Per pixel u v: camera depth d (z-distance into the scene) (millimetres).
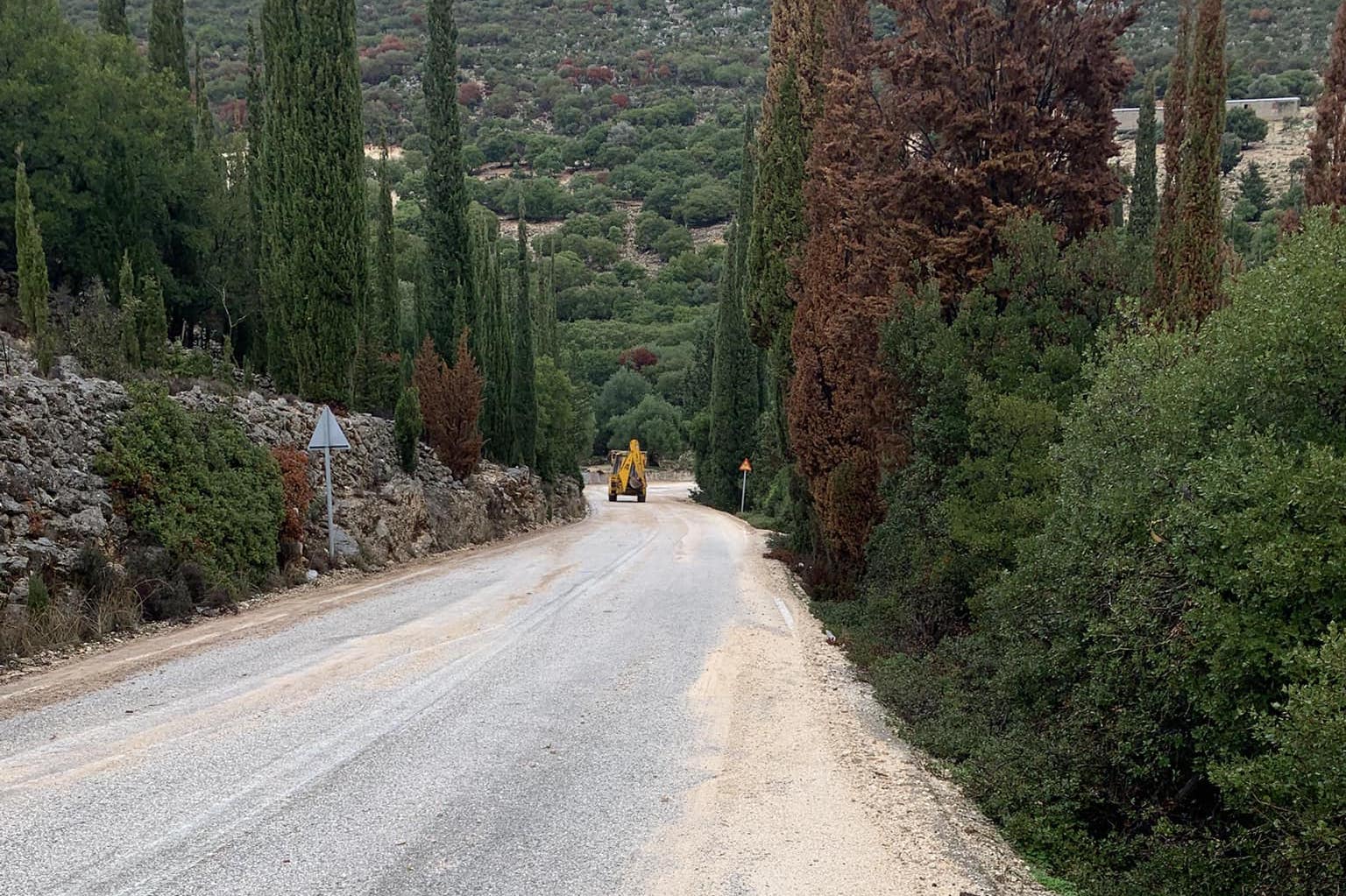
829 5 20656
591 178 142375
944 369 11812
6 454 11586
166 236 24844
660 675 9820
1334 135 13656
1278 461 5262
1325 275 5641
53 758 6551
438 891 4648
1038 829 6223
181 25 29703
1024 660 7781
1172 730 6258
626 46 169875
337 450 20906
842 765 7188
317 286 21875
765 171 21688
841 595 15945
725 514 47688
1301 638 5027
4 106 20516
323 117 21766
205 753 6734
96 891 4480
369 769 6484
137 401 14312
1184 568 5820
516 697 8641
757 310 22344
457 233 33219
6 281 20984
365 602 14336
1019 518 9906
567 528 35375
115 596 11812
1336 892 4504
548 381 51406
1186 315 9984
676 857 5227
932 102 14055
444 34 32469
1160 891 5371
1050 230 12172
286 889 4578
